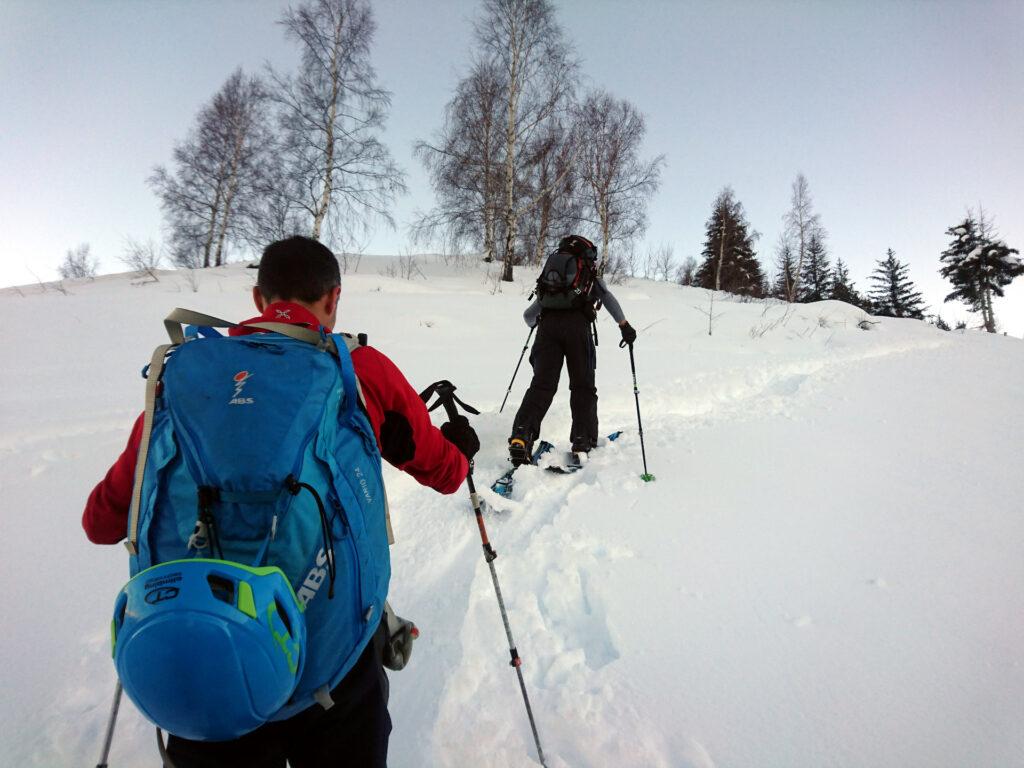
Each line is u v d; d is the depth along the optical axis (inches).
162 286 542.0
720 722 64.5
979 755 58.0
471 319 383.6
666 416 200.5
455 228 780.6
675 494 127.1
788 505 119.4
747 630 79.8
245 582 31.4
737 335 375.6
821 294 1706.4
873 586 88.7
